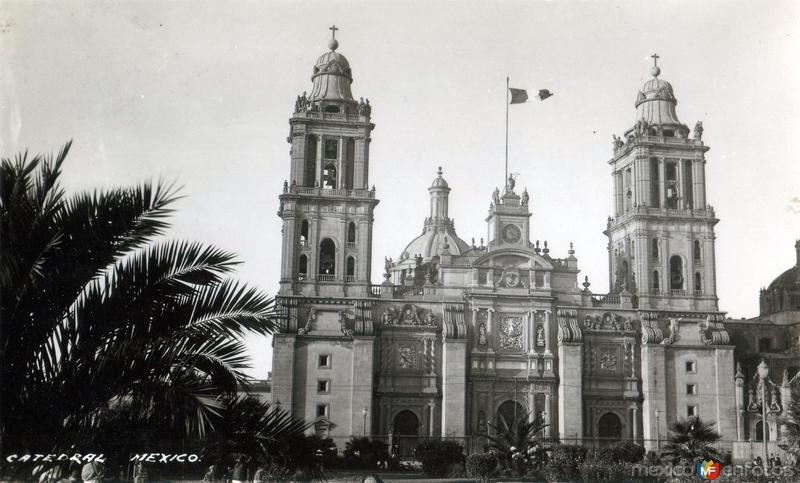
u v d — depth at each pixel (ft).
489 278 378.73
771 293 447.42
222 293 95.86
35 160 91.56
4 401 87.30
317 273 367.86
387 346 368.48
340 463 309.22
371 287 372.58
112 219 91.56
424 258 526.98
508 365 372.79
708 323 382.63
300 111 382.22
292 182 375.04
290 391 351.05
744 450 355.56
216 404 86.07
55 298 89.97
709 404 374.43
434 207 548.72
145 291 93.61
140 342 89.61
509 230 385.29
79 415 88.94
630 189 416.67
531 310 377.71
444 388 362.53
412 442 361.71
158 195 94.89
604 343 380.78
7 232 86.74
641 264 388.57
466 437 355.56
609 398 374.43
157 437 88.28
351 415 353.51
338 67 398.42
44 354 89.86
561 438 355.77
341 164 381.40
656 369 374.84
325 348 359.05
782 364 405.59
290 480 139.33
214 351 92.79
